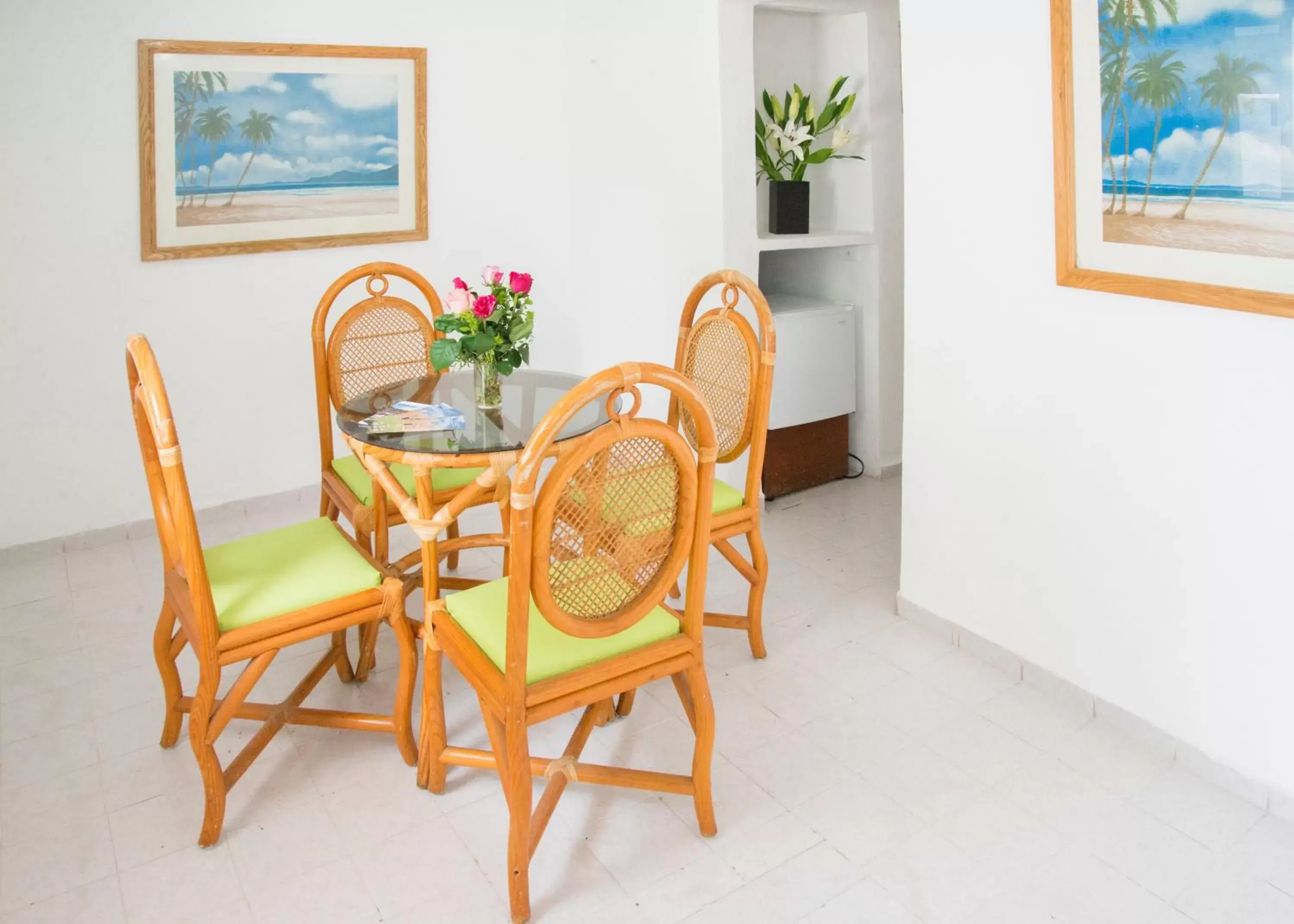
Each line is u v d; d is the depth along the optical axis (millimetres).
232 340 3896
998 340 2623
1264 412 2080
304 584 2201
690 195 3797
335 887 2025
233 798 2299
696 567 1990
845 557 3547
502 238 4430
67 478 3682
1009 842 2119
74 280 3561
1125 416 2354
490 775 2393
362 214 4051
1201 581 2262
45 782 2359
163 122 3576
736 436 2797
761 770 2373
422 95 4059
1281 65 1899
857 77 3920
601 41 4129
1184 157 2094
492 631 1987
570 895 1995
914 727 2531
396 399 2785
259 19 3713
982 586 2818
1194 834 2137
